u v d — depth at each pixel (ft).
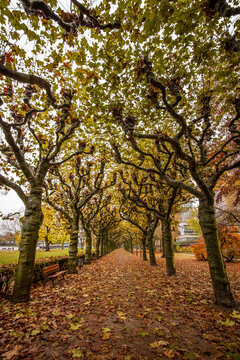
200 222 16.94
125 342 9.07
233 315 12.09
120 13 10.70
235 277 27.78
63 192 37.76
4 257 39.29
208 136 20.93
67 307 13.75
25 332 9.84
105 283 22.79
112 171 38.88
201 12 10.19
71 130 21.44
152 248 44.29
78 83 19.93
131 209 44.52
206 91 17.74
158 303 14.98
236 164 15.23
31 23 11.10
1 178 17.48
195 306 14.16
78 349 8.36
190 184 32.19
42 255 51.24
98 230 63.00
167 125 25.76
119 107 17.99
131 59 15.84
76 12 11.23
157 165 21.02
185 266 43.32
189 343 8.98
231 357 7.79
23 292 15.25
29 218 17.34
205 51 12.82
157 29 10.65
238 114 15.76
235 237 46.03
